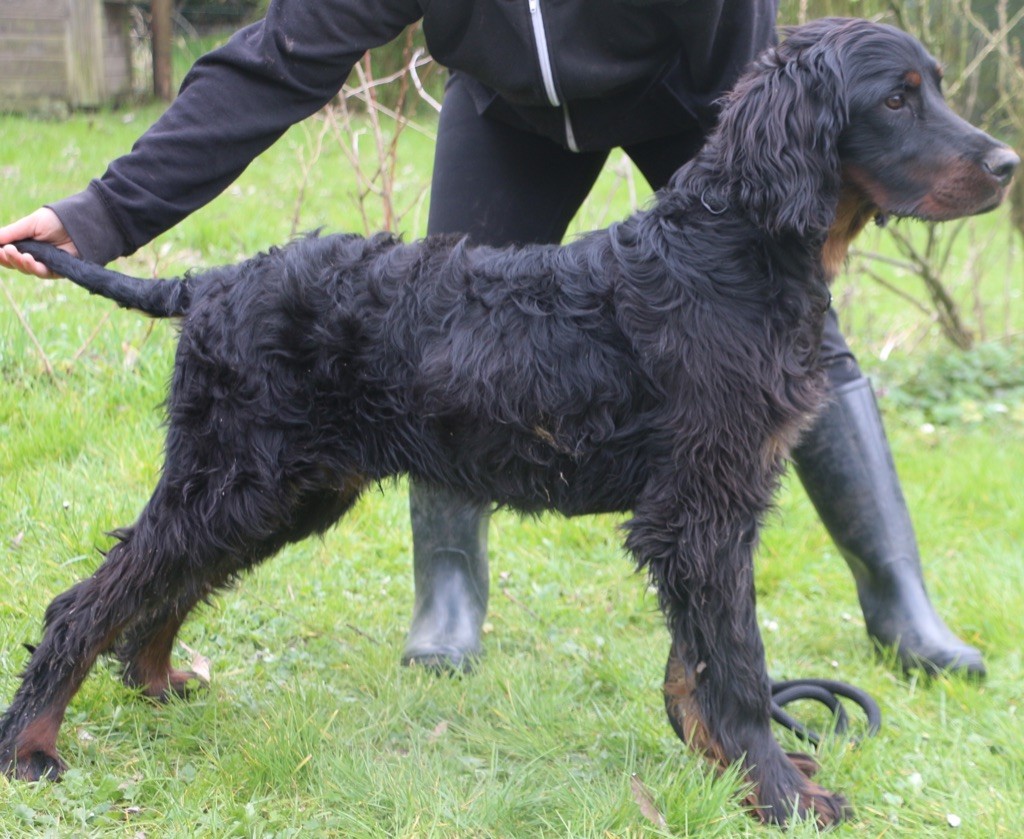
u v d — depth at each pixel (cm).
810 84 222
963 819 230
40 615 283
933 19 603
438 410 233
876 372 571
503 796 225
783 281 227
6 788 216
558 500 243
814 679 281
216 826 211
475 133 290
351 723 257
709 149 237
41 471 352
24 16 1062
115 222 233
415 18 243
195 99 234
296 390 233
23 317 420
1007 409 536
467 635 299
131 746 242
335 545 354
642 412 230
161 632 257
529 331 232
